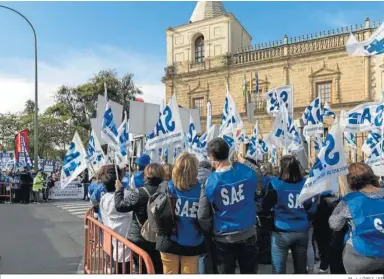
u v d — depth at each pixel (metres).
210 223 4.33
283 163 5.21
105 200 5.97
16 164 26.69
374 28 29.77
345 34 31.00
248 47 36.16
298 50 33.22
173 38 39.84
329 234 6.55
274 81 34.09
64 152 48.38
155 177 5.15
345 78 31.00
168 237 4.44
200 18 40.62
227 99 11.11
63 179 8.72
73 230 12.47
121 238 4.79
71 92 52.00
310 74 32.44
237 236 4.27
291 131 10.53
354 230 3.89
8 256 8.84
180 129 8.05
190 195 4.45
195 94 38.31
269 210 5.20
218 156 4.40
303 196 4.77
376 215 3.79
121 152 8.40
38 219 15.03
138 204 5.04
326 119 20.20
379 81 29.58
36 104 24.03
